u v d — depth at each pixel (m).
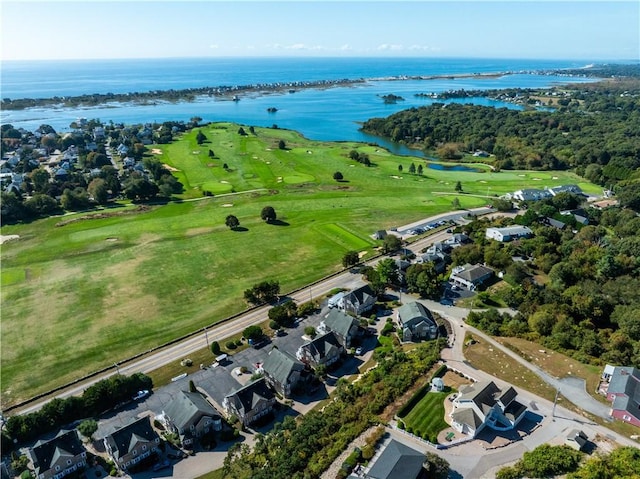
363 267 115.81
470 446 63.09
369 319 96.19
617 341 81.38
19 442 65.50
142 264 120.75
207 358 84.19
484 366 79.94
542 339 86.12
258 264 121.38
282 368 76.00
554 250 120.75
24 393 75.12
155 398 74.31
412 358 81.38
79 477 60.16
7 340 88.56
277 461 59.94
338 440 63.16
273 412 71.62
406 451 58.28
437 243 128.38
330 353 81.81
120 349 86.44
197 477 59.94
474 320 93.19
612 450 61.31
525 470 58.19
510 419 66.31
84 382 77.62
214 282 111.75
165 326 93.75
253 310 100.00
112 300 103.19
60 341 88.44
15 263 121.38
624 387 70.19
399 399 71.38
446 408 70.00
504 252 120.56
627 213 142.88
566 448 60.72
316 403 73.56
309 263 122.12
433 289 103.25
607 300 93.69
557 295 97.38
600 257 111.19
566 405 70.62
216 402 73.38
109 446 61.81
